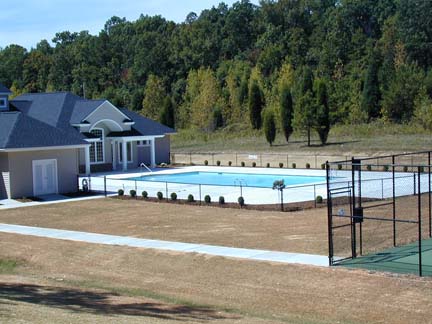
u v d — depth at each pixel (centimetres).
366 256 2055
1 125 4094
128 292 1794
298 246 2242
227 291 1773
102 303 1599
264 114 6981
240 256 2119
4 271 2144
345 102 7844
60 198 3909
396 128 7144
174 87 10844
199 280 1897
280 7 12338
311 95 6456
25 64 12562
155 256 2195
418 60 9519
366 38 10325
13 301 1527
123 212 3262
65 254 2312
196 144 7700
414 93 7400
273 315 1555
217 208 3294
